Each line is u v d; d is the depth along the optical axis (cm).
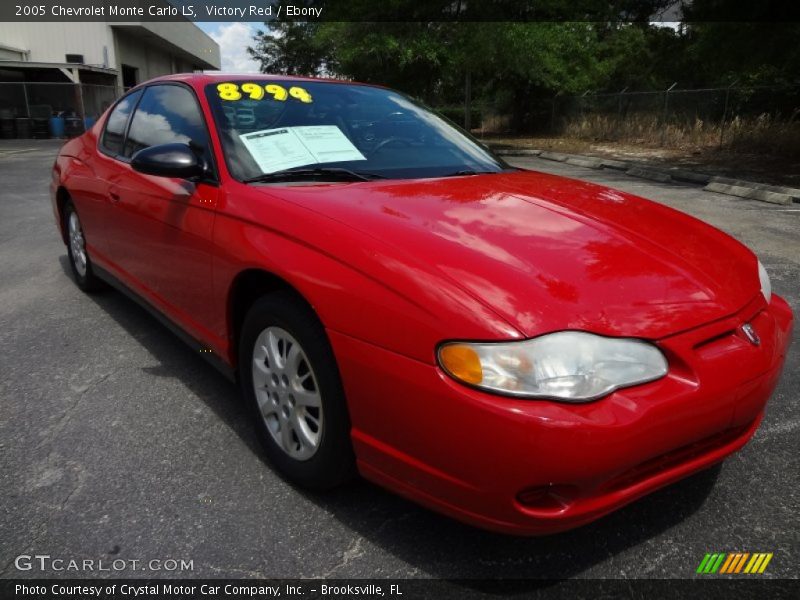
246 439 255
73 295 440
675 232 225
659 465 174
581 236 205
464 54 2052
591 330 164
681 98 1780
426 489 175
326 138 275
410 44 2095
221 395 292
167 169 246
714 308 185
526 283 173
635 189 1004
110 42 2822
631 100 2006
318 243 199
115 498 216
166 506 212
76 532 199
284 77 315
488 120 2897
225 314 245
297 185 242
